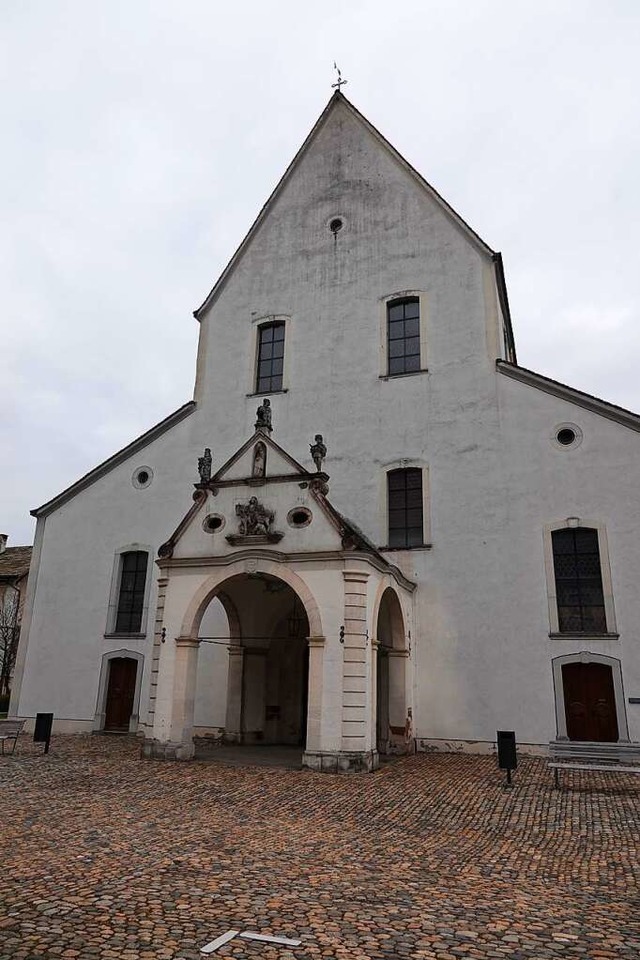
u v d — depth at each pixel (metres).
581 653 18.81
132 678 23.36
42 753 18.06
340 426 23.23
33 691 24.27
